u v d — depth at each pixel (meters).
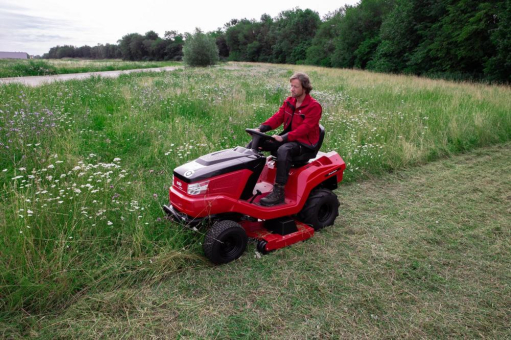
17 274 2.85
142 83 14.98
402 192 5.47
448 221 4.48
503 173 6.29
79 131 7.16
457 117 9.01
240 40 92.25
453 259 3.64
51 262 3.02
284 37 76.06
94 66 30.19
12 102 8.03
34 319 2.64
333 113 8.86
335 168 4.32
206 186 3.27
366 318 2.77
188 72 24.83
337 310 2.85
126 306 2.83
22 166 5.09
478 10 22.94
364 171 6.21
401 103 11.16
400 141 7.37
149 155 6.10
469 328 2.69
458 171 6.40
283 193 3.80
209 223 3.48
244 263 3.45
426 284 3.21
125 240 3.57
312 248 3.77
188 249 3.52
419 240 4.01
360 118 8.91
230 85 14.29
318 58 54.31
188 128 7.28
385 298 3.01
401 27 30.00
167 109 9.34
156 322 2.67
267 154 6.67
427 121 8.84
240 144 6.67
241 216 3.71
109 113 9.12
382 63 33.03
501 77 20.95
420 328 2.68
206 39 40.88
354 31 42.84
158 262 3.29
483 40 22.91
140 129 7.36
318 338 2.56
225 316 2.75
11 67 21.98
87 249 3.36
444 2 26.06
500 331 2.67
